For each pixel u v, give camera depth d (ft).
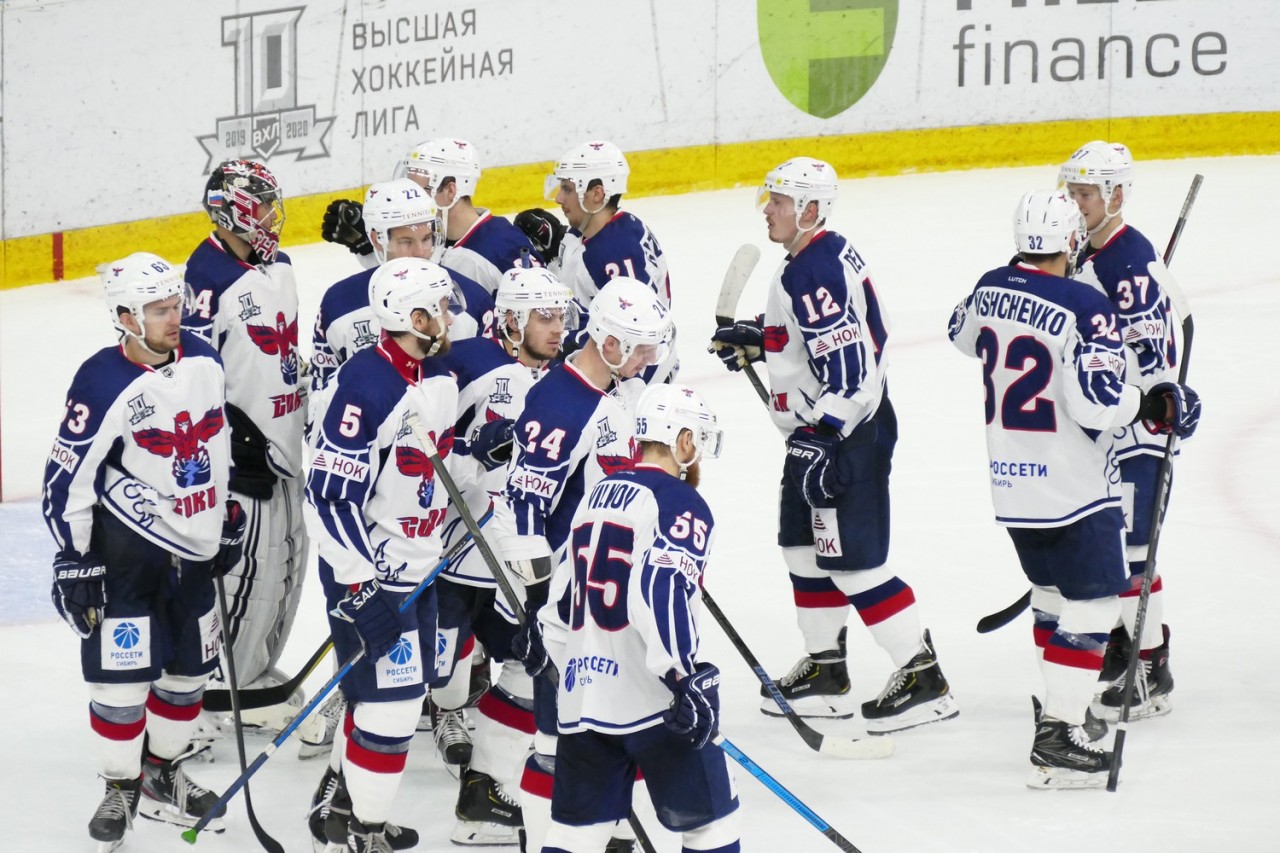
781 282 61.16
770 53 156.25
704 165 157.79
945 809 55.21
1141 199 146.82
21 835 54.34
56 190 138.21
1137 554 62.49
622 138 155.22
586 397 49.73
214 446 52.85
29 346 123.44
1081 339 55.57
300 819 56.08
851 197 153.69
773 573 78.74
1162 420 58.34
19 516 89.92
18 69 135.23
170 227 142.92
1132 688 57.00
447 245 66.39
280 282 60.39
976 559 79.46
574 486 50.49
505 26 150.82
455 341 57.47
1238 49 156.76
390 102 148.97
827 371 59.93
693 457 43.75
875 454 61.05
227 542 54.44
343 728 51.31
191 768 60.29
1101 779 56.44
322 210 148.25
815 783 57.72
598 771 44.19
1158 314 62.08
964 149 159.02
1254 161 157.69
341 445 49.08
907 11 155.94
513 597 49.73
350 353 58.85
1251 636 69.26
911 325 119.65
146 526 51.60
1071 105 157.99
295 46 144.36
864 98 157.28
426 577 51.16
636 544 42.29
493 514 51.83
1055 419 56.59
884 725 61.98
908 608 61.67
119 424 50.39
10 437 103.81
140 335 50.55
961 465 93.09
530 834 49.65
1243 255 131.75
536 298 54.13
